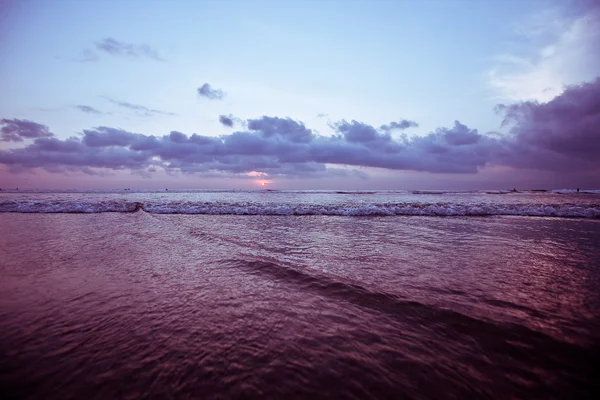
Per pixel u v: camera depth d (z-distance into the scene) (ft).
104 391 5.75
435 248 18.89
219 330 8.27
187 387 5.88
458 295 10.69
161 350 7.22
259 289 11.58
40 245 19.84
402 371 6.43
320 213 42.47
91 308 9.73
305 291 11.34
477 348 7.29
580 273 13.29
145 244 20.29
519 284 11.85
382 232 25.76
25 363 6.62
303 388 5.88
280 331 8.21
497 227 28.63
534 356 6.89
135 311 9.52
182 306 9.94
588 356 6.82
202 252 17.92
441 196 114.42
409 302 10.07
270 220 35.22
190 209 44.04
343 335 8.00
